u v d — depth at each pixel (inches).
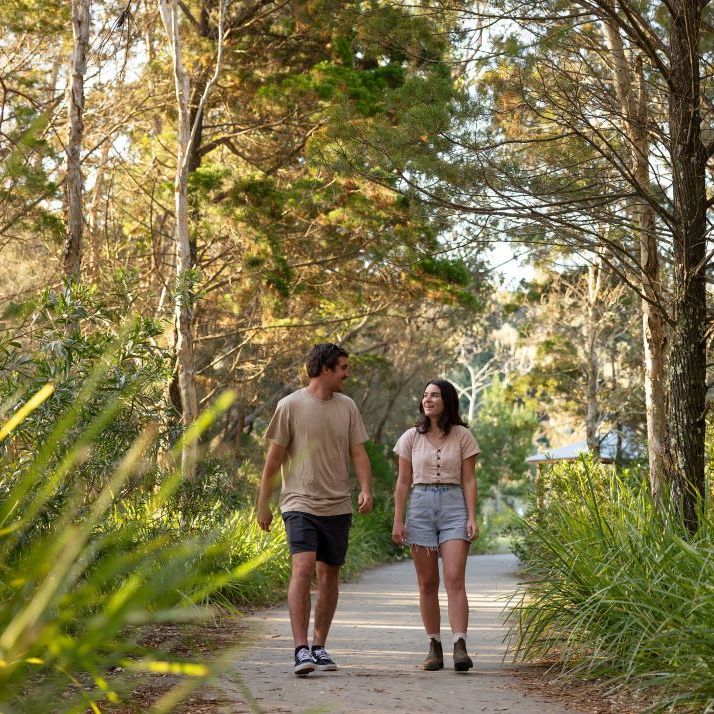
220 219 787.4
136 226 995.9
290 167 933.2
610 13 354.6
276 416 298.0
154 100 896.3
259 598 507.2
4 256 883.4
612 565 280.8
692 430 357.1
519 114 422.3
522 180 400.2
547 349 1480.1
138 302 661.3
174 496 395.9
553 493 594.2
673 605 252.7
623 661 255.0
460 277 931.3
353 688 257.9
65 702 75.2
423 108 394.6
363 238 846.5
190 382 634.2
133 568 67.7
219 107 912.9
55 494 218.4
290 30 815.7
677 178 366.6
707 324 362.9
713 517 287.4
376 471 1354.6
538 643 308.2
